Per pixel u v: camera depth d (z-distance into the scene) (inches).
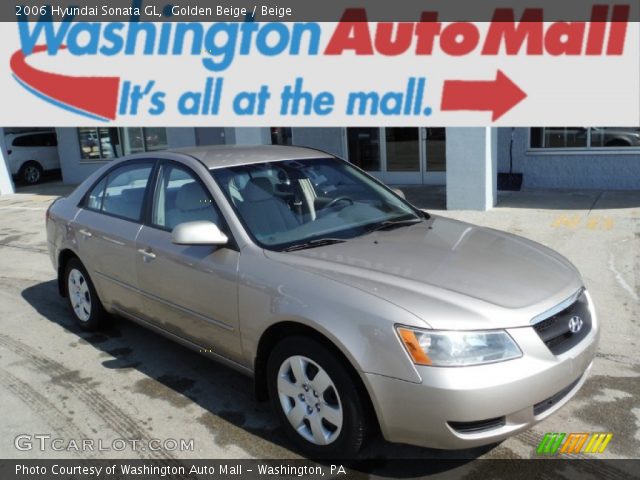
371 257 129.0
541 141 408.5
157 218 161.5
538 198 374.6
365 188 169.9
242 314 131.6
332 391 117.6
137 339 191.3
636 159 382.3
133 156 181.3
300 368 121.6
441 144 454.0
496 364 104.8
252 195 147.5
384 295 112.0
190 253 144.8
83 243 186.2
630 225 289.7
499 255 134.8
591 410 138.1
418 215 166.7
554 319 115.3
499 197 385.4
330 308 114.1
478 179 341.1
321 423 120.1
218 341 142.0
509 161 417.7
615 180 391.2
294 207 149.4
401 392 106.0
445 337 104.9
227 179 149.6
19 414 146.9
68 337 195.6
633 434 128.4
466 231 152.5
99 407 148.7
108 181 187.0
